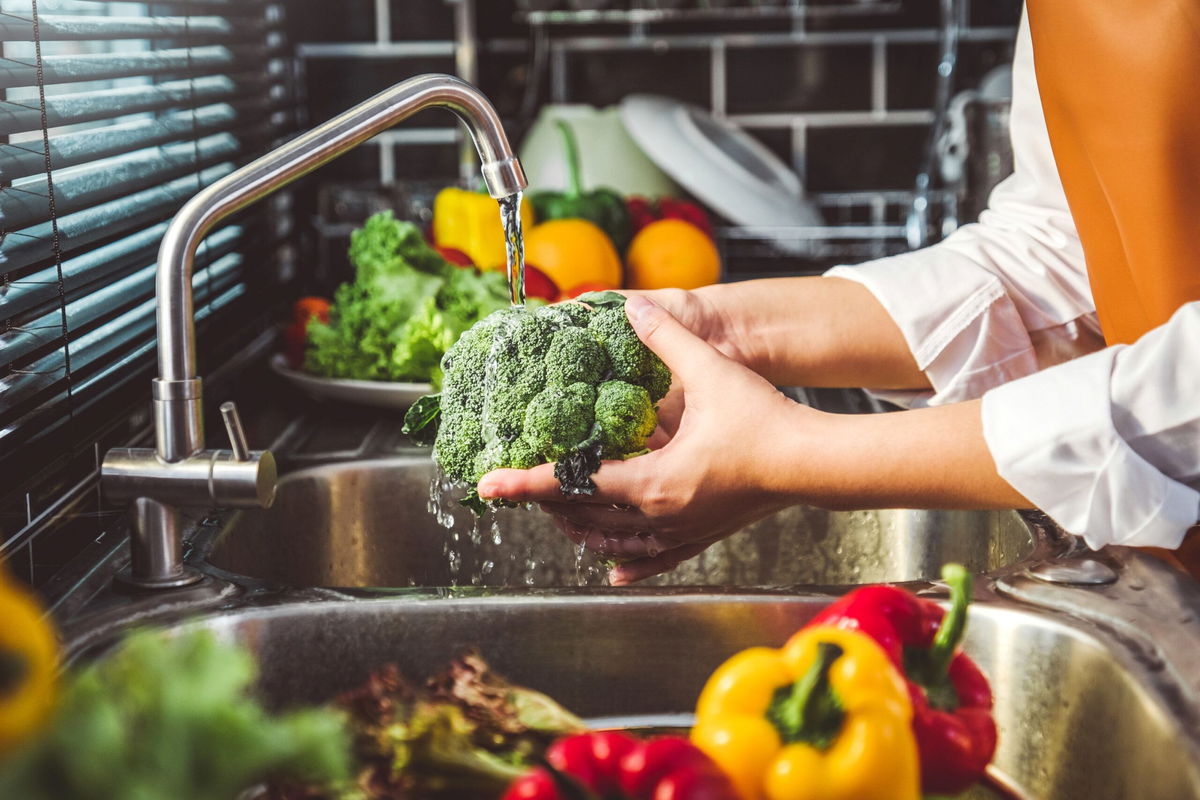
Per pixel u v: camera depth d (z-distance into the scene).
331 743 0.36
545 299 1.26
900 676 0.48
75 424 0.87
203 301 1.17
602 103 1.82
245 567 0.90
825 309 0.93
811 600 0.71
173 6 1.26
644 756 0.44
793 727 0.45
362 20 1.75
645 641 0.72
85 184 0.94
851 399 1.21
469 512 1.05
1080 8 0.79
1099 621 0.66
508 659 0.71
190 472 0.69
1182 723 0.54
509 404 0.69
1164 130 0.75
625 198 1.60
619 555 0.77
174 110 1.23
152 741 0.33
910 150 1.81
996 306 0.93
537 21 1.78
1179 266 0.76
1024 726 0.66
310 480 1.01
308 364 1.19
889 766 0.44
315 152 0.70
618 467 0.68
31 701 0.33
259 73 1.51
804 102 1.81
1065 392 0.65
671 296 0.92
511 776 0.48
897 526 1.03
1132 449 0.64
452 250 1.32
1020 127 0.99
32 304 0.78
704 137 1.68
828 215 1.83
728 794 0.43
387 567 1.05
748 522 0.73
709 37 1.80
